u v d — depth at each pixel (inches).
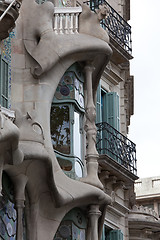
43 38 1007.6
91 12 1061.8
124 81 1350.9
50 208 947.3
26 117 907.4
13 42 1003.3
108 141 1203.9
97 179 1016.2
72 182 986.1
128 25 1337.4
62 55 1007.0
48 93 997.8
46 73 1000.9
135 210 1483.8
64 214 966.4
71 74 1040.2
